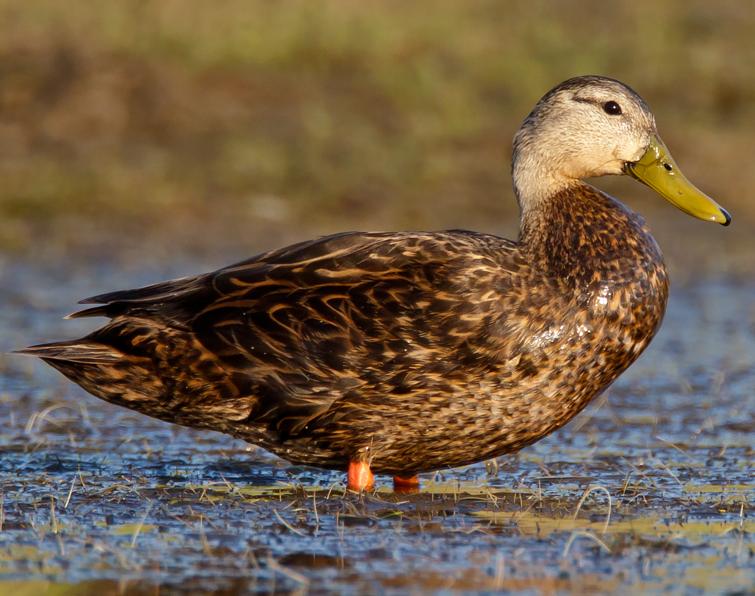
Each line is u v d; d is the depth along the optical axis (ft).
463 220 77.71
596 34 104.42
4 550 28.53
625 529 30.45
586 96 36.42
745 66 99.60
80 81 86.38
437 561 27.73
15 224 72.79
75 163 79.36
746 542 29.27
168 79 88.12
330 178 80.07
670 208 81.10
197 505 32.65
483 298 32.17
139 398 33.78
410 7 105.60
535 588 25.88
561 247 33.83
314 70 93.20
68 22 92.99
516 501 33.37
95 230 72.95
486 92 93.20
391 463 33.73
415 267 32.55
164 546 28.89
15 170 77.71
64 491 33.99
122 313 33.99
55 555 28.14
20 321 56.29
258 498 33.58
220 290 32.96
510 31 103.50
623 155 36.60
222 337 32.71
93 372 33.58
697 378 49.39
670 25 107.14
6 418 43.06
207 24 96.68
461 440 33.01
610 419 43.42
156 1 98.07
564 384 32.81
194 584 26.14
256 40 94.32
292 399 32.73
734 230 77.51
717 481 35.53
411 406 32.37
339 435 33.04
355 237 33.60
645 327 33.68
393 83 91.81
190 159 81.30
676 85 96.12
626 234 34.09
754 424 42.55
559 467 37.29
